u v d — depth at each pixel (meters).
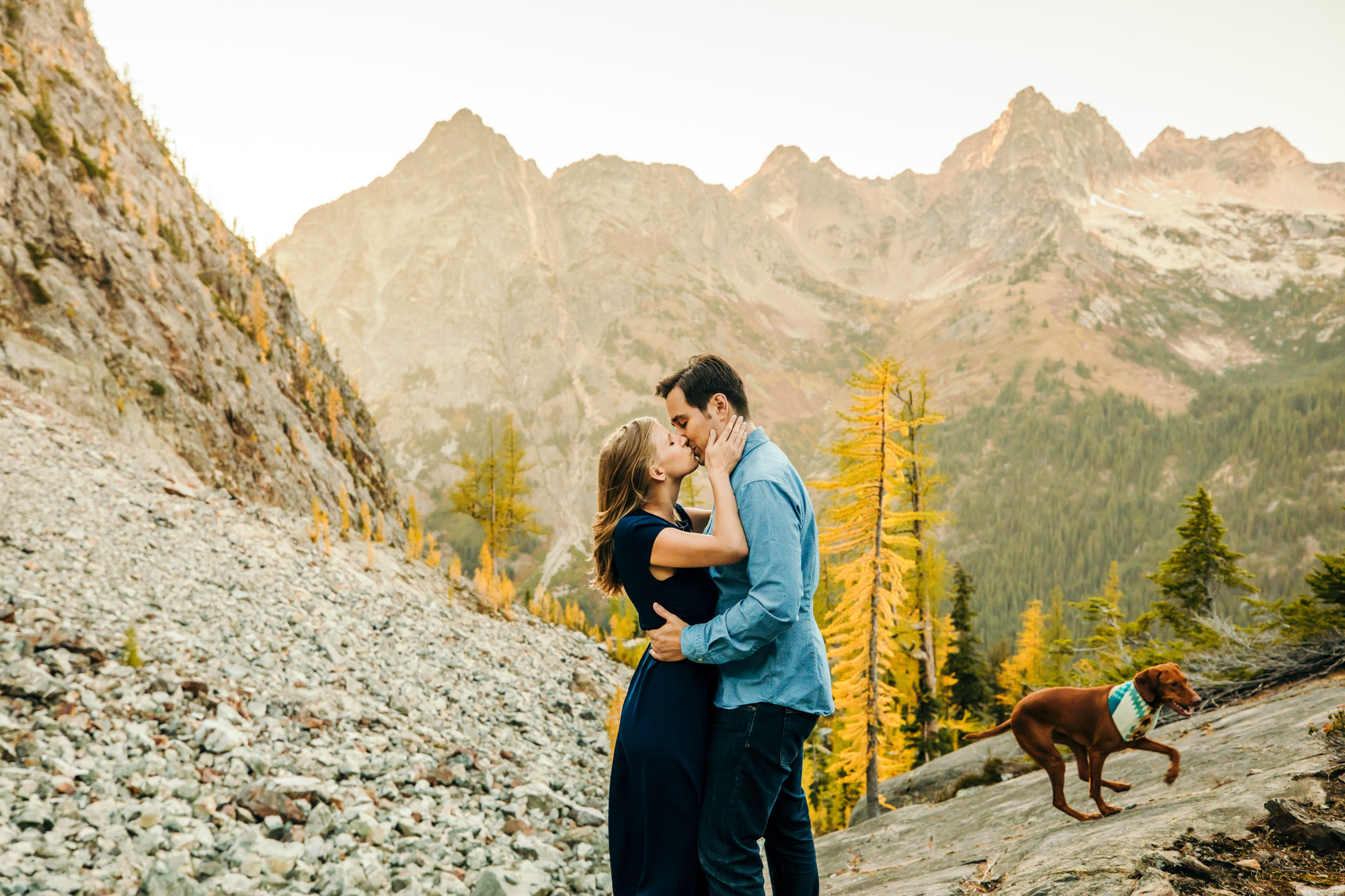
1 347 15.02
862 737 15.05
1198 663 8.41
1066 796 5.66
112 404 16.39
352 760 8.16
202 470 18.02
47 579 9.50
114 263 18.59
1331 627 7.48
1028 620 52.78
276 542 16.25
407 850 6.86
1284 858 3.19
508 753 11.13
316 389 28.05
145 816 5.71
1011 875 3.79
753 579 2.53
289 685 9.65
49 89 19.81
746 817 2.66
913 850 6.05
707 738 2.74
